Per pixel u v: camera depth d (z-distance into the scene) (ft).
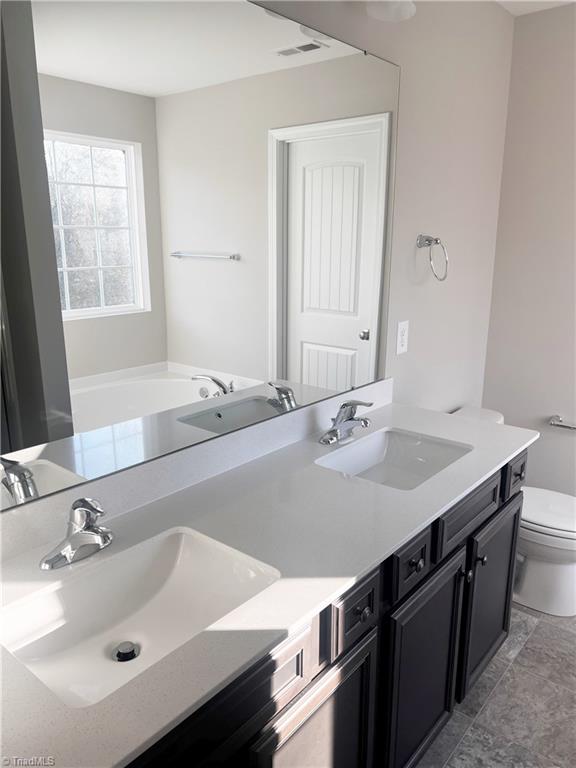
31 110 4.00
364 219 6.99
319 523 4.56
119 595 4.02
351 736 4.42
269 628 3.37
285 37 5.63
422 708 5.44
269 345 6.17
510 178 9.77
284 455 6.06
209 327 5.53
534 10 8.89
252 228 5.79
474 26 8.20
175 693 2.91
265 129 5.65
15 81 3.89
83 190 4.40
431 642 5.33
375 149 6.88
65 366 4.43
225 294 5.66
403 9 6.18
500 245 10.12
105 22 4.35
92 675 3.46
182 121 4.97
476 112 8.71
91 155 4.41
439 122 7.91
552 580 8.20
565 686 6.93
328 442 6.40
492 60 8.81
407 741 5.28
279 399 6.38
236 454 5.73
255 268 5.88
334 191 6.55
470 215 9.18
